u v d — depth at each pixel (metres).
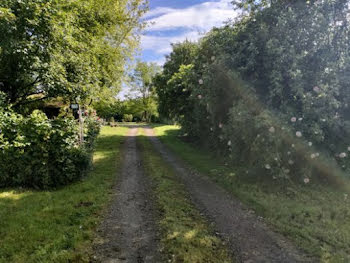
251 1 7.41
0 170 5.77
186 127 17.12
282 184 6.19
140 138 18.91
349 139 6.23
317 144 6.20
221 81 7.61
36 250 3.19
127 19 14.99
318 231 3.98
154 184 6.48
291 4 6.61
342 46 6.43
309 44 6.33
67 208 4.61
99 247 3.34
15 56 8.56
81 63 10.26
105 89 15.28
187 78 12.34
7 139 5.93
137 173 7.71
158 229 3.93
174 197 5.49
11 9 7.72
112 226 3.99
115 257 3.11
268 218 4.48
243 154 6.93
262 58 6.75
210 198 5.57
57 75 9.00
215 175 7.68
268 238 3.74
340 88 6.24
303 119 6.02
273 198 5.55
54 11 8.27
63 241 3.42
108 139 17.25
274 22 6.78
